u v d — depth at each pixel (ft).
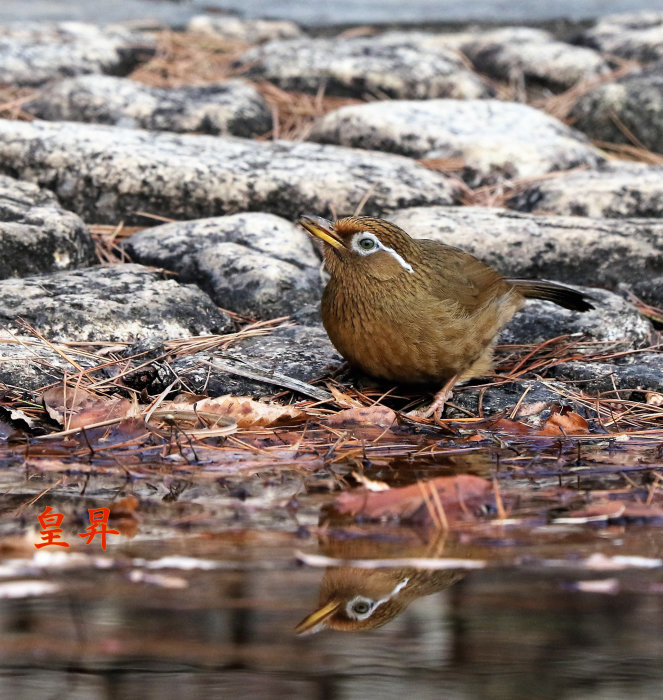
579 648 16.49
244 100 58.70
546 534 21.89
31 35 71.26
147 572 19.36
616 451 29.45
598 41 80.38
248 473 26.55
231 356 34.14
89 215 46.62
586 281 43.39
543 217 45.57
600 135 63.05
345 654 16.71
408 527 22.34
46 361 32.78
